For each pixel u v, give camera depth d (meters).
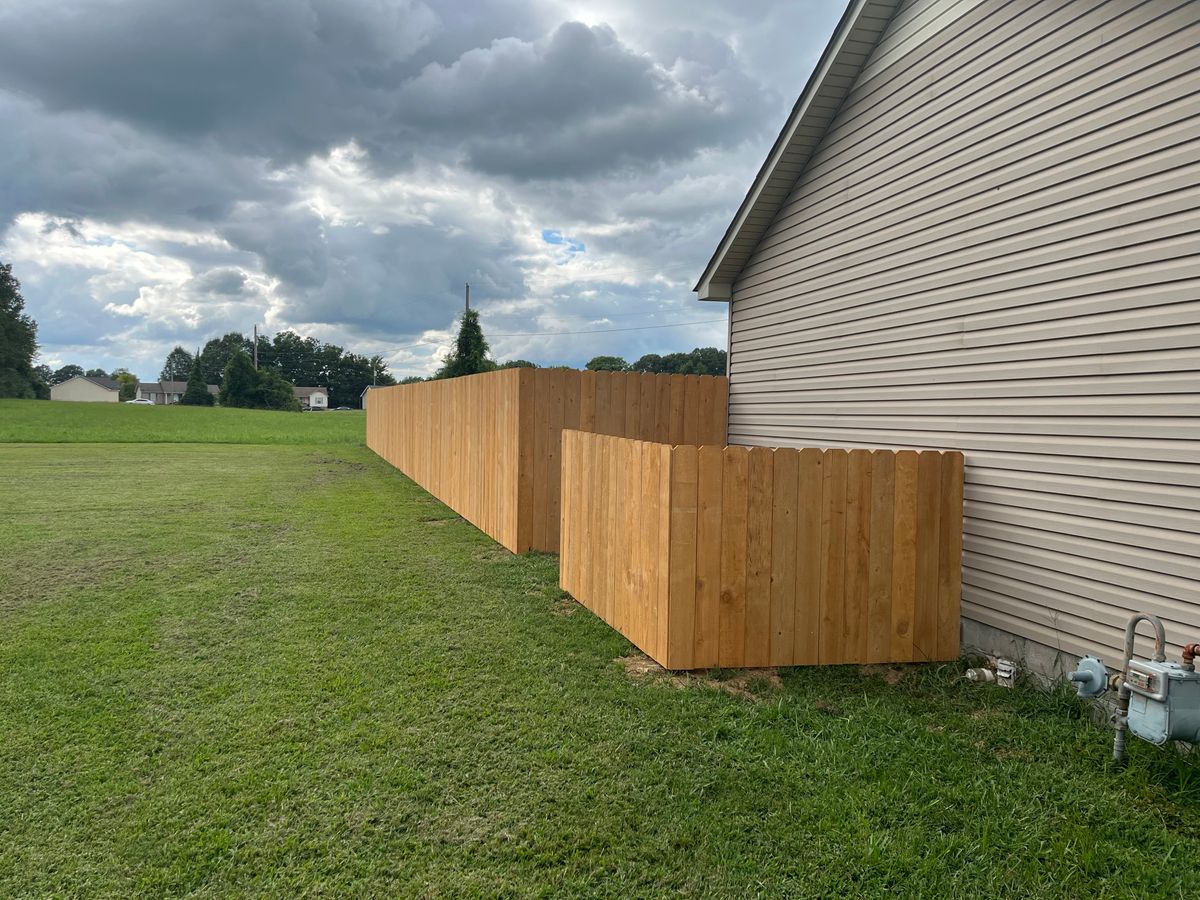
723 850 2.87
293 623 5.85
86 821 3.06
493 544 9.19
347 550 8.76
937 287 5.58
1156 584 3.91
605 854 2.86
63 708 4.20
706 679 4.72
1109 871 2.81
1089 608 4.31
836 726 4.04
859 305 6.58
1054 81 4.54
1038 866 2.82
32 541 9.08
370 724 4.00
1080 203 4.36
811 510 4.92
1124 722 3.59
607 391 8.75
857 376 6.62
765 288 8.33
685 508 4.73
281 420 45.62
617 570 5.64
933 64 5.59
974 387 5.22
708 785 3.37
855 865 2.79
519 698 4.37
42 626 5.73
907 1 5.89
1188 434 3.73
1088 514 4.32
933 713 4.32
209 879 2.69
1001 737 3.97
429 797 3.26
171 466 18.89
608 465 5.82
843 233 6.81
